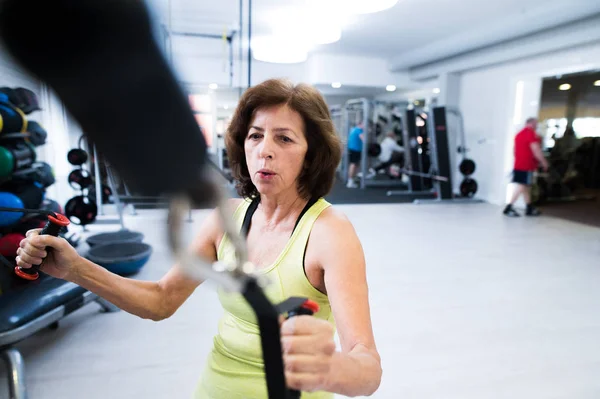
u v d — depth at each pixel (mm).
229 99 10109
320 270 839
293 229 886
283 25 5422
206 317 2818
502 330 2719
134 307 910
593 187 8641
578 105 7770
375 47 8078
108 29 147
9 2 132
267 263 883
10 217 3078
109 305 2850
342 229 835
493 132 7367
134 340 2512
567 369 2311
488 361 2373
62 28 139
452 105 8328
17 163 3172
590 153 8492
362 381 548
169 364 2285
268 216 946
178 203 209
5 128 3045
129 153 171
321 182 907
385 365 2314
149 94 163
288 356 431
